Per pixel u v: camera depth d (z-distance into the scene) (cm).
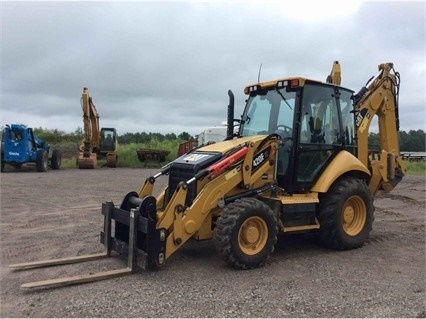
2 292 434
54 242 639
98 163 2741
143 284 457
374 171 714
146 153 2739
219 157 546
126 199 561
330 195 615
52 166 2298
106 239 554
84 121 2438
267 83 648
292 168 602
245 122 686
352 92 700
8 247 610
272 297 426
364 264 548
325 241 615
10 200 1073
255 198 561
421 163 2808
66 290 438
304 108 614
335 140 651
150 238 474
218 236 499
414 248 637
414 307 405
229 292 438
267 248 525
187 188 500
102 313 384
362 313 390
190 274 492
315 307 402
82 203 1033
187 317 378
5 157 2014
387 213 973
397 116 775
